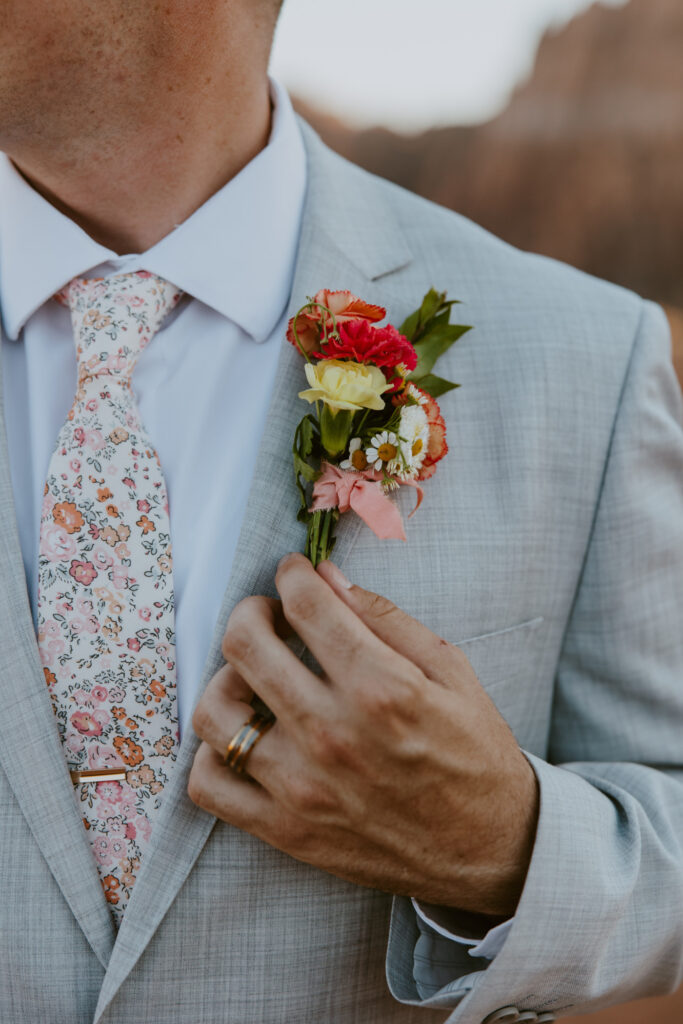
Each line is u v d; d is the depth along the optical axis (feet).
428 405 2.78
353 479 2.65
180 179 3.02
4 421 2.81
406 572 2.89
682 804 3.17
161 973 2.59
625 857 2.82
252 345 3.09
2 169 3.12
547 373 3.22
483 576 2.98
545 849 2.60
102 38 2.52
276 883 2.69
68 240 2.96
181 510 2.91
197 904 2.61
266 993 2.68
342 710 2.34
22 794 2.56
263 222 3.10
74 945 2.56
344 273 3.17
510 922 2.62
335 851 2.51
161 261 2.99
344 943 2.78
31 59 2.50
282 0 3.05
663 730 3.34
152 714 2.70
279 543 2.75
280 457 2.81
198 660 2.77
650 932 2.85
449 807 2.49
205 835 2.61
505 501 3.07
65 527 2.73
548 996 2.68
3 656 2.60
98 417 2.84
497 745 2.60
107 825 2.64
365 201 3.51
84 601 2.69
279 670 2.39
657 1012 7.03
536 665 3.26
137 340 2.93
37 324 3.04
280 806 2.46
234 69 2.90
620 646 3.32
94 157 2.85
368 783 2.39
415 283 3.34
